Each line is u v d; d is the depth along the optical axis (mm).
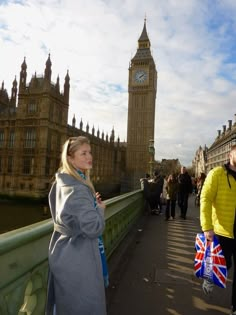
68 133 79750
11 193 66688
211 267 4418
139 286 5383
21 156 67875
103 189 95625
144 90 129875
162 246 8289
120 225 8242
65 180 2521
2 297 2414
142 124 128000
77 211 2377
